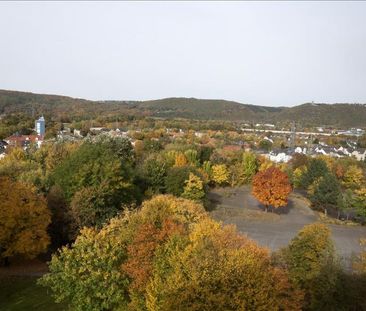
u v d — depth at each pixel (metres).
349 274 28.58
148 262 26.11
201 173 74.44
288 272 26.56
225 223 62.62
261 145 177.62
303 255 27.09
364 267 28.44
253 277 21.11
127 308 26.16
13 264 41.00
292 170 104.44
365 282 25.73
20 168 62.22
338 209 73.69
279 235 57.50
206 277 21.03
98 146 57.03
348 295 25.17
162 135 172.12
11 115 186.62
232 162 106.31
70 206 45.16
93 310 26.52
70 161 52.12
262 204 79.69
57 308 32.28
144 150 108.62
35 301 33.59
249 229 60.28
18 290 35.62
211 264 22.00
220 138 188.38
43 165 72.50
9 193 38.97
